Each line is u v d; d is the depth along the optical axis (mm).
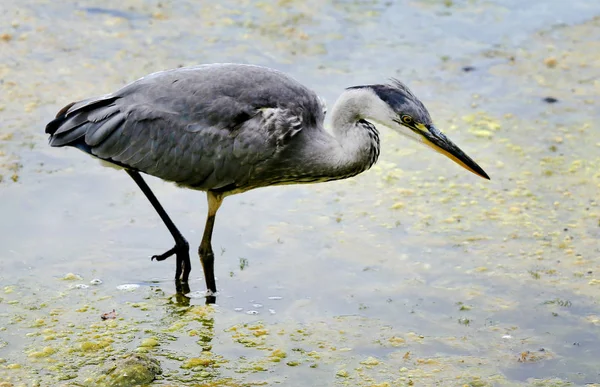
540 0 19594
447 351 10609
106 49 17500
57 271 11945
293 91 11258
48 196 13453
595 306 11375
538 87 16781
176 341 10703
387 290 11789
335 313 11352
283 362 10359
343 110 11422
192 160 11227
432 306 11461
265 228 13094
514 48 17938
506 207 13578
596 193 13859
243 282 11945
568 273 12031
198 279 12102
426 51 17812
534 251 12516
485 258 12406
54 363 10125
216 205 11766
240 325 11078
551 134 15438
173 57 17281
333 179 11781
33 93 15922
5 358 10180
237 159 11211
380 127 16125
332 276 12078
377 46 17969
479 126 15648
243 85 11156
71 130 11352
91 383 9734
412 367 10297
